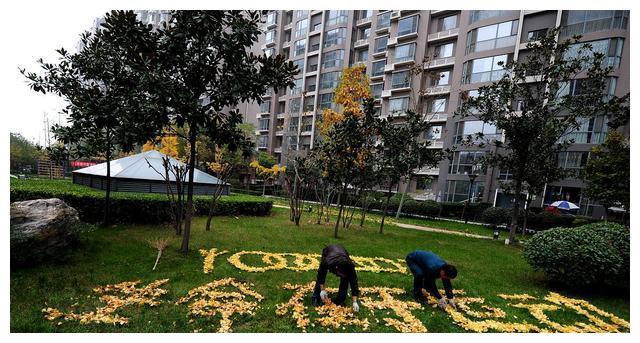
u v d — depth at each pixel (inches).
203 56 223.5
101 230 294.0
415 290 192.4
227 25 229.1
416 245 370.6
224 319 147.1
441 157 450.6
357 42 1326.3
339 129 386.6
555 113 444.5
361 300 182.7
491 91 475.5
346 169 382.0
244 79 225.9
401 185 1064.8
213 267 222.5
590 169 540.7
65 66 278.8
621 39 684.7
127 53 219.3
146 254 238.2
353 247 327.0
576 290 230.8
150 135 224.5
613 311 195.0
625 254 210.1
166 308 155.9
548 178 475.8
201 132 246.5
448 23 1024.2
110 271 197.9
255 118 1830.7
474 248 388.5
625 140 542.6
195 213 433.7
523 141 438.6
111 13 211.5
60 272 189.0
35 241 192.7
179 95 209.6
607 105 403.2
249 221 439.2
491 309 185.0
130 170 533.6
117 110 230.4
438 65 999.6
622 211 661.3
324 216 583.5
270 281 203.2
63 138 278.2
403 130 426.0
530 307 191.8
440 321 163.6
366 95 708.0
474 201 882.8
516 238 488.1
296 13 1546.5
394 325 154.6
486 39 887.1
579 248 211.6
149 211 342.0
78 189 395.2
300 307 164.2
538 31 806.5
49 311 144.0
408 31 1078.4
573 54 717.3
